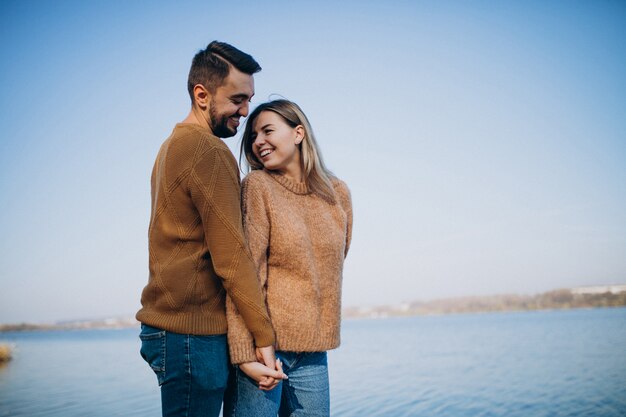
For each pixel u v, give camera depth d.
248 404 1.55
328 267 1.77
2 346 26.16
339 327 1.79
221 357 1.48
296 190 1.81
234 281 1.42
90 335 97.62
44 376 16.80
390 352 23.92
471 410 8.66
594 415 7.84
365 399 10.21
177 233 1.44
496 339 28.20
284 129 1.79
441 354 20.70
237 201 1.49
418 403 9.51
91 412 9.41
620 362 14.13
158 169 1.54
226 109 1.60
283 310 1.63
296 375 1.70
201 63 1.59
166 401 1.41
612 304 101.69
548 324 44.00
